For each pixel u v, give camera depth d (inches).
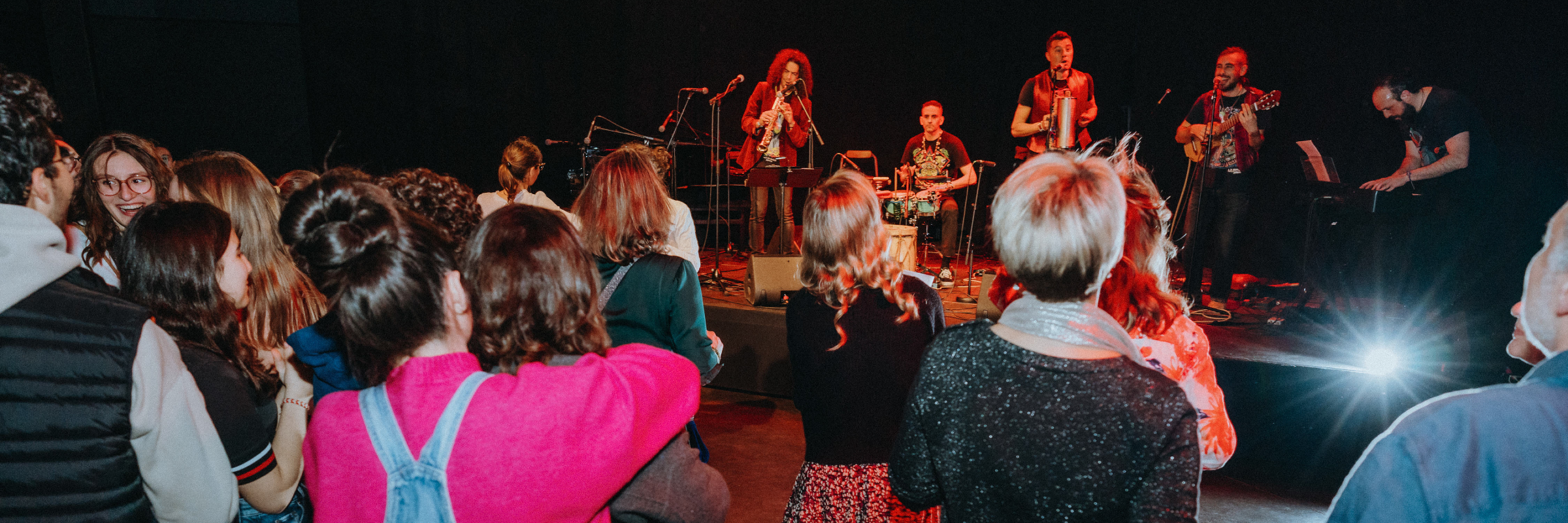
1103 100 246.4
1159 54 231.1
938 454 38.0
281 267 62.9
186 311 47.6
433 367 34.0
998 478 35.6
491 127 252.4
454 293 35.0
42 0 191.0
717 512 41.3
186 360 45.4
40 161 35.3
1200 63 222.5
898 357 60.6
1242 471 119.0
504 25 247.0
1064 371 34.3
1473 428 28.2
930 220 203.3
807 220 61.8
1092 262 34.1
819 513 62.4
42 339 34.5
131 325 36.7
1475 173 137.3
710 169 228.8
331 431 33.3
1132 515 33.3
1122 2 236.4
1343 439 122.3
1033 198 34.6
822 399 62.1
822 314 62.2
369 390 34.4
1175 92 229.1
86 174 71.3
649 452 36.9
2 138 33.6
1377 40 187.8
